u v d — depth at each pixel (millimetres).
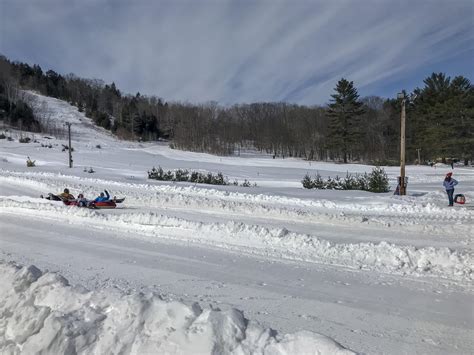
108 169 51156
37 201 20031
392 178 45312
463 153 77125
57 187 26266
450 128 77188
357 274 8039
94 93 190125
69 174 38781
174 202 19000
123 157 75562
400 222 13539
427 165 77375
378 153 104375
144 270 8391
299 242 10352
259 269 8445
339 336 5172
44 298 5141
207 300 6531
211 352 3793
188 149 113625
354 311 6062
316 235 11914
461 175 47719
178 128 131625
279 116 139000
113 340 4168
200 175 37312
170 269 8469
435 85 95312
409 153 91375
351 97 97438
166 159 78312
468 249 9930
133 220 13898
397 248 9109
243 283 7477
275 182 38500
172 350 3891
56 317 4492
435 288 7141
